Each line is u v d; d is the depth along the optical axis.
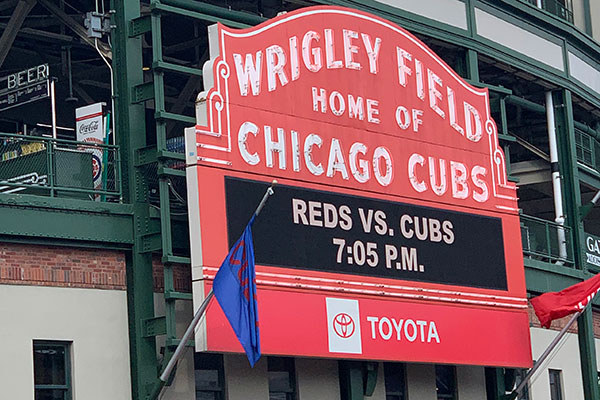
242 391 38.66
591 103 58.03
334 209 39.88
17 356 34.09
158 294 37.19
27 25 47.75
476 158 45.66
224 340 35.59
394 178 42.19
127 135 37.34
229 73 37.44
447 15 48.88
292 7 46.56
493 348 44.59
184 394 37.06
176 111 49.38
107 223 36.28
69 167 36.47
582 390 53.22
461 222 44.41
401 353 41.06
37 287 34.88
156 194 39.75
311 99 39.88
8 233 34.25
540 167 56.69
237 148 37.25
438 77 44.69
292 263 38.16
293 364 40.53
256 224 37.38
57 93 50.31
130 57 37.78
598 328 55.62
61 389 35.00
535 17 53.47
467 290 44.03
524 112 58.75
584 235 54.88
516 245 46.62
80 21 47.72
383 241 41.31
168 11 37.75
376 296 40.66
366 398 42.03
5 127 49.16
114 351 36.06
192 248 35.84
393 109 42.66
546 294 46.41
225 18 40.41
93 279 36.06
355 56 41.62
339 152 40.44
